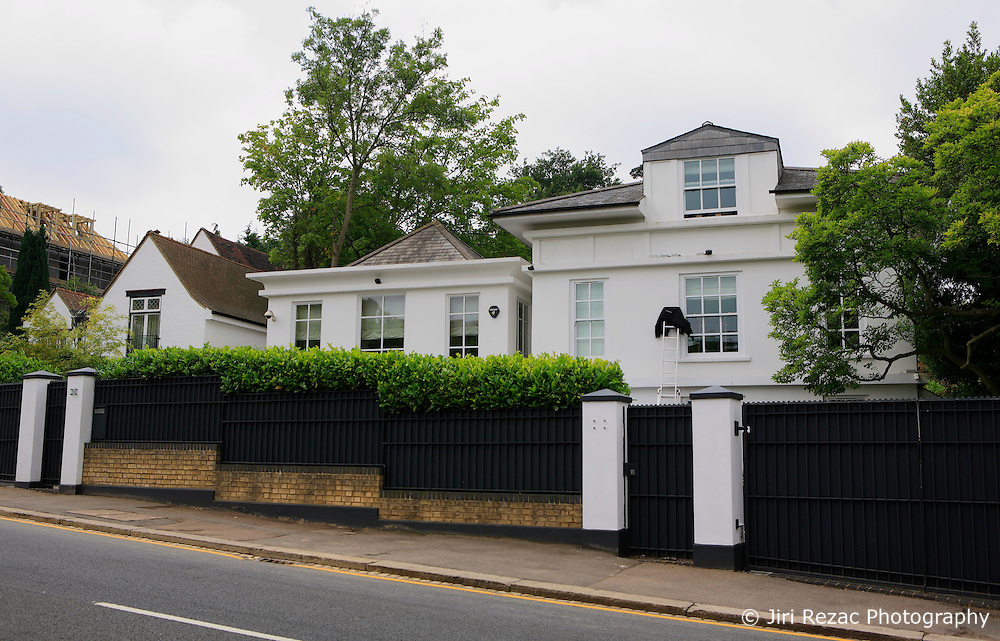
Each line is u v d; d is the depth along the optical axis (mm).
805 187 17266
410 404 13172
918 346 15336
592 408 11656
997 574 8945
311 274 21562
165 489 15125
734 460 10539
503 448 12602
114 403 16250
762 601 8727
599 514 11391
